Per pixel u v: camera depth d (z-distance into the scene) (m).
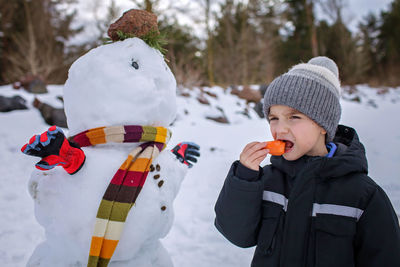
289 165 1.40
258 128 9.24
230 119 10.31
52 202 1.37
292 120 1.37
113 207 1.32
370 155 6.40
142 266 1.53
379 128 9.45
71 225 1.34
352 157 1.28
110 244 1.30
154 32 1.66
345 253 1.19
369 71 33.88
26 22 16.78
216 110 10.21
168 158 1.67
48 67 14.49
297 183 1.31
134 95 1.46
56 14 18.86
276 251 1.33
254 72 21.70
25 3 15.45
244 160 1.36
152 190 1.48
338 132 1.60
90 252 1.29
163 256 1.68
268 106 1.45
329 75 1.43
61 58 16.59
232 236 1.42
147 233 1.46
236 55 21.69
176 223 3.72
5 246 3.17
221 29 22.88
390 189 4.51
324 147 1.44
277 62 28.64
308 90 1.34
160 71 1.59
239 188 1.33
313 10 25.19
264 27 23.70
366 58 30.92
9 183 4.90
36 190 1.42
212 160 6.27
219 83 19.30
